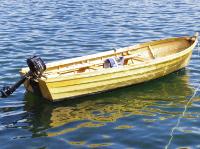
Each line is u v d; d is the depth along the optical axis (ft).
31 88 45.16
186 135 37.63
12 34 78.02
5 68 56.65
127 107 44.14
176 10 105.70
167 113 42.50
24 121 40.68
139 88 49.70
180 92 48.34
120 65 51.70
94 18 94.94
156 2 119.34
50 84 42.98
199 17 96.02
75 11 103.91
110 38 75.87
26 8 107.86
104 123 40.19
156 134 37.86
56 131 38.60
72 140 36.91
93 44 71.41
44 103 44.80
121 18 95.04
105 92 48.19
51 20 92.12
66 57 63.46
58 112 42.73
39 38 75.10
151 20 92.73
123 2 119.24
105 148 35.50
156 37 76.89
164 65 52.03
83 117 41.57
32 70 42.91
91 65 50.06
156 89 49.34
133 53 56.39
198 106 44.24
